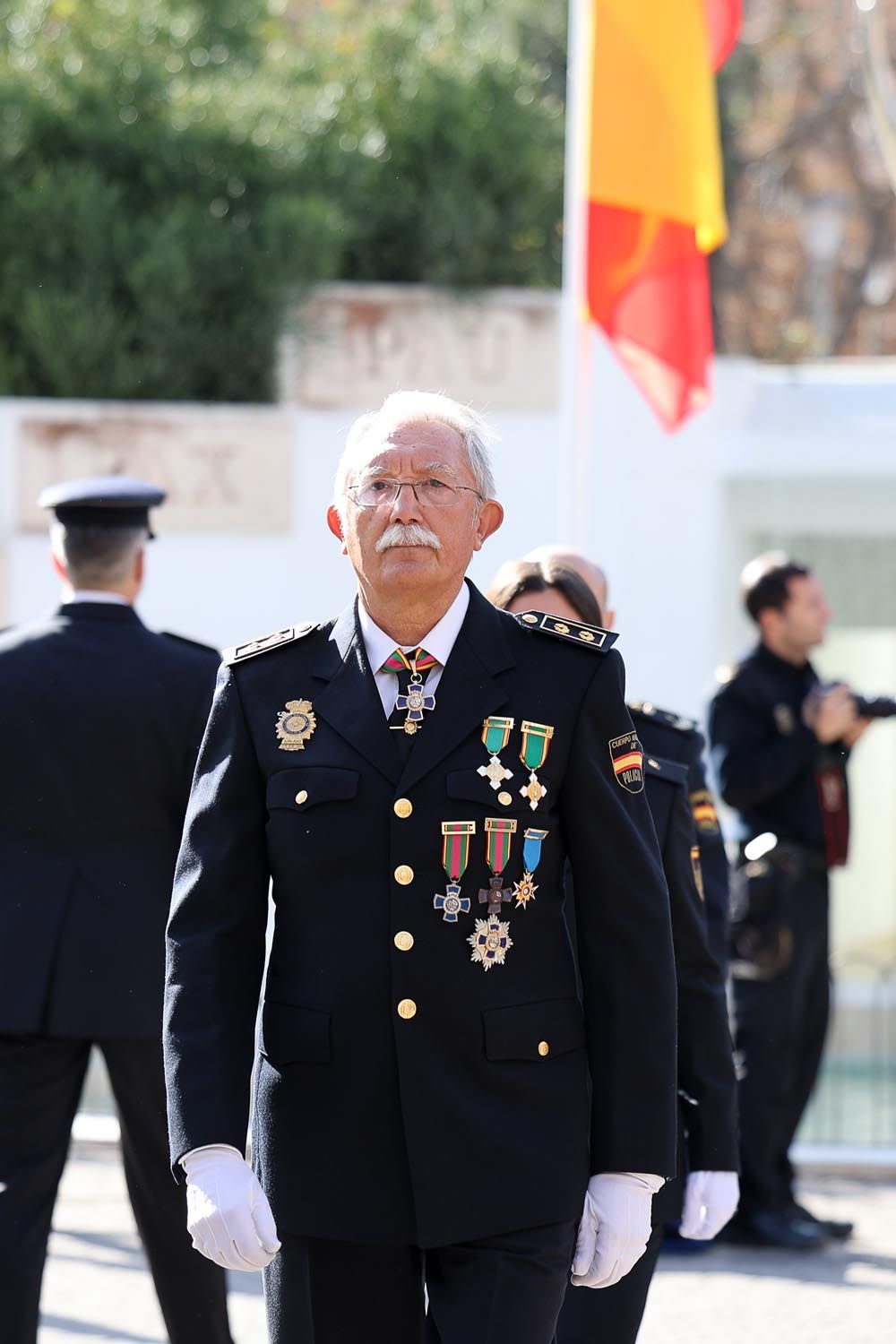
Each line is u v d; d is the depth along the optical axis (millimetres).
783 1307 16906
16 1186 12328
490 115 31156
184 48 33250
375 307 29656
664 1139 9008
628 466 30484
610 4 20219
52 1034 12469
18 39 31266
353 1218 8828
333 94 31438
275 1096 9023
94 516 13242
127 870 12773
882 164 52969
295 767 9141
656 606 30438
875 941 32938
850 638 32500
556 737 9117
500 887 8961
